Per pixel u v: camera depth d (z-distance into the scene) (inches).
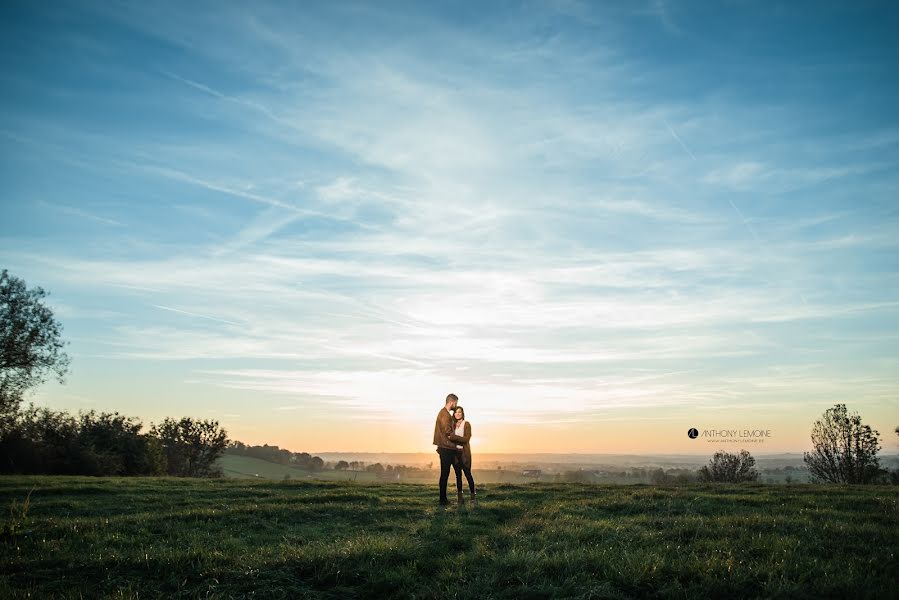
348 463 3865.7
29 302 1413.6
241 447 3868.1
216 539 384.8
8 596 266.8
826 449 1170.6
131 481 860.6
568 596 267.3
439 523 440.5
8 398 1350.9
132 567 312.8
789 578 269.3
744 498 549.3
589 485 778.8
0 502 584.4
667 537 360.8
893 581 256.8
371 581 295.0
